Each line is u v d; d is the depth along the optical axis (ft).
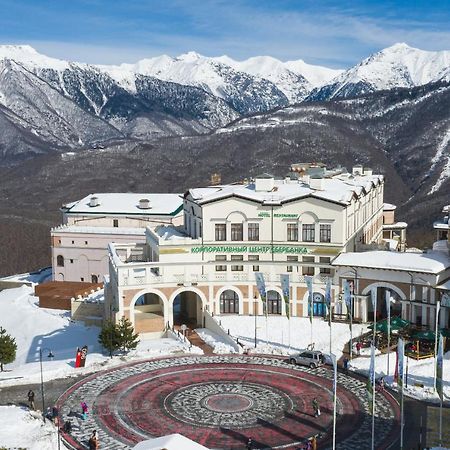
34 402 231.50
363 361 264.72
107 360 274.36
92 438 191.83
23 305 423.23
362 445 194.90
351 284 314.14
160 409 224.33
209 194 342.64
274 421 213.66
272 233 326.44
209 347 292.81
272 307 329.31
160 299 332.60
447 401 224.12
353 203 343.87
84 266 464.65
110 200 486.79
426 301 294.25
